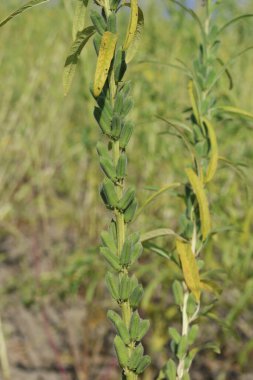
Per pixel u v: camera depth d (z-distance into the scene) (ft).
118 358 2.52
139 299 2.53
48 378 9.64
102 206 9.45
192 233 3.89
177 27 8.00
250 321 9.16
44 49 11.86
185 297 3.80
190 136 4.55
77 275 7.91
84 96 7.85
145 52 8.82
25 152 12.05
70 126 11.66
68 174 11.05
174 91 8.54
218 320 4.33
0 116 12.24
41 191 10.99
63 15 8.86
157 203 8.44
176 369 3.77
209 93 4.15
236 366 9.45
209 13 4.19
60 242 11.37
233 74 8.89
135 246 2.52
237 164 4.47
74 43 2.44
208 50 4.14
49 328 10.79
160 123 8.32
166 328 9.08
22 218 12.61
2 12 12.40
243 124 7.05
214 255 8.97
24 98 11.70
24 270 11.21
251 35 8.87
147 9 9.32
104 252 2.50
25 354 10.23
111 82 2.41
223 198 7.00
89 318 9.49
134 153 8.91
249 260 7.78
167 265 7.45
